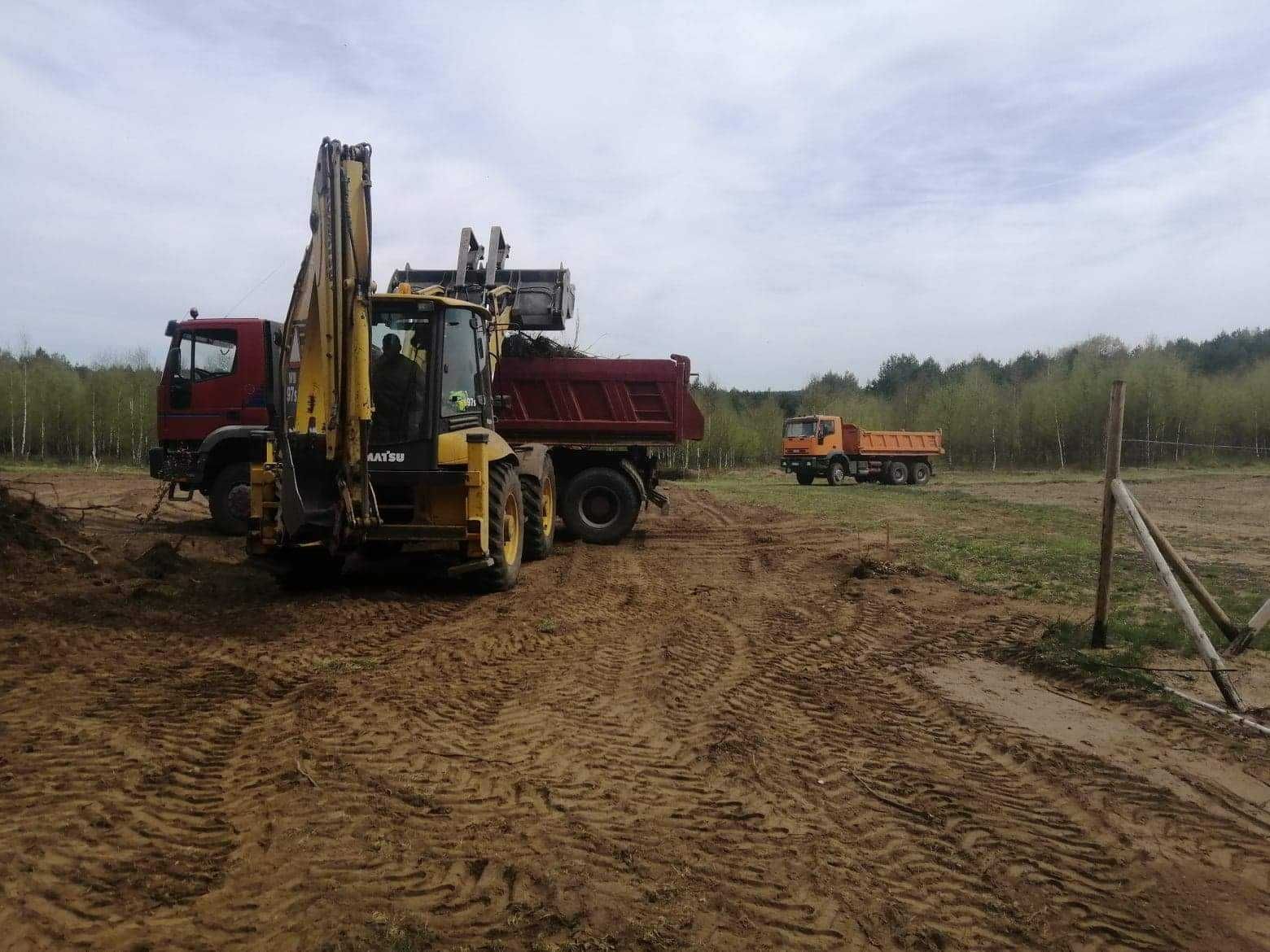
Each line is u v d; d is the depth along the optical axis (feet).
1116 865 11.34
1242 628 19.62
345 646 20.77
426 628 22.95
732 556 38.65
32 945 8.63
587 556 37.86
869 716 16.80
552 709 16.67
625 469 42.06
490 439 27.99
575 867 10.59
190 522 40.93
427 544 28.63
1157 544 20.06
